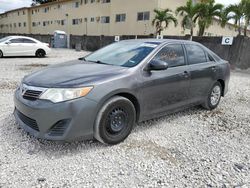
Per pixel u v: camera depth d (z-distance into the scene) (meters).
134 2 25.97
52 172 2.72
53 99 2.93
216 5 19.72
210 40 15.20
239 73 12.78
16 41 14.61
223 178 2.78
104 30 31.25
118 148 3.35
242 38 13.69
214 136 3.99
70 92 2.94
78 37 28.55
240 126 4.53
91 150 3.25
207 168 2.98
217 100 5.43
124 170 2.84
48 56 16.83
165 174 2.80
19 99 3.27
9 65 11.21
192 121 4.64
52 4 40.28
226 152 3.44
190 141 3.74
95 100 3.05
